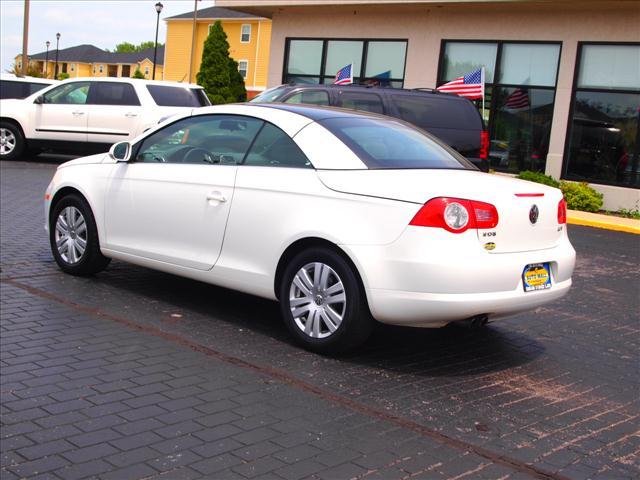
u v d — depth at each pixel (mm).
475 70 17812
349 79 17156
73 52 96438
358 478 3457
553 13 16484
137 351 5113
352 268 4938
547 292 5082
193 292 6742
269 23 54031
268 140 5625
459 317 4684
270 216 5352
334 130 5434
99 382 4531
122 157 6496
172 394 4391
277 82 21094
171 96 17609
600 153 16109
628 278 8766
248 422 4035
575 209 15414
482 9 17312
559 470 3633
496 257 4758
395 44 19047
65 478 3379
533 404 4504
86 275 7066
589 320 6664
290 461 3602
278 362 5012
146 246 6301
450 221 4629
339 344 5043
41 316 5801
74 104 17469
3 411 4066
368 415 4203
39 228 9586
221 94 47625
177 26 58625
